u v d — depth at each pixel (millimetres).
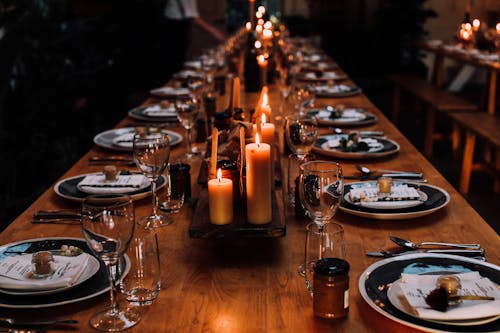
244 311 1443
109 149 2766
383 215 1902
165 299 1501
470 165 4973
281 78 3730
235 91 2768
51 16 5734
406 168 2445
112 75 7078
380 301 1412
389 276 1514
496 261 1663
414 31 9141
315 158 2562
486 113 5297
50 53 5785
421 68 9328
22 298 1467
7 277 1513
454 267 1551
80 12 7270
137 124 3270
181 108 2621
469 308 1310
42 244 1746
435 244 1747
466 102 5883
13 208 4340
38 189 4746
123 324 1386
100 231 1369
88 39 6707
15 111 4930
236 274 1624
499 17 9336
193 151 2744
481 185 5223
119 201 1399
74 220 1977
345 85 4371
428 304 1325
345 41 10102
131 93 7523
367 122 3162
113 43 7480
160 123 3285
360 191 2031
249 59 4258
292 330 1361
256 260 1701
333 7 10641
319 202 1566
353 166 2480
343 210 1955
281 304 1471
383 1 10023
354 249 1743
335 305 1389
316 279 1394
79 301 1485
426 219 1944
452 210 2012
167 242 1822
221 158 1987
